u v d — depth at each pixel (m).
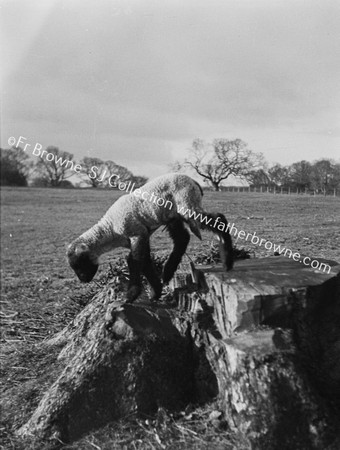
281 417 2.80
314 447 2.78
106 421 3.24
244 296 3.09
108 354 3.29
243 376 2.86
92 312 4.20
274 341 2.95
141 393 3.27
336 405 3.02
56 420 3.23
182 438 3.06
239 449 2.88
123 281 4.21
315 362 3.23
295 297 3.19
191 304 3.59
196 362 3.43
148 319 3.48
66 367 3.51
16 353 4.66
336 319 3.46
